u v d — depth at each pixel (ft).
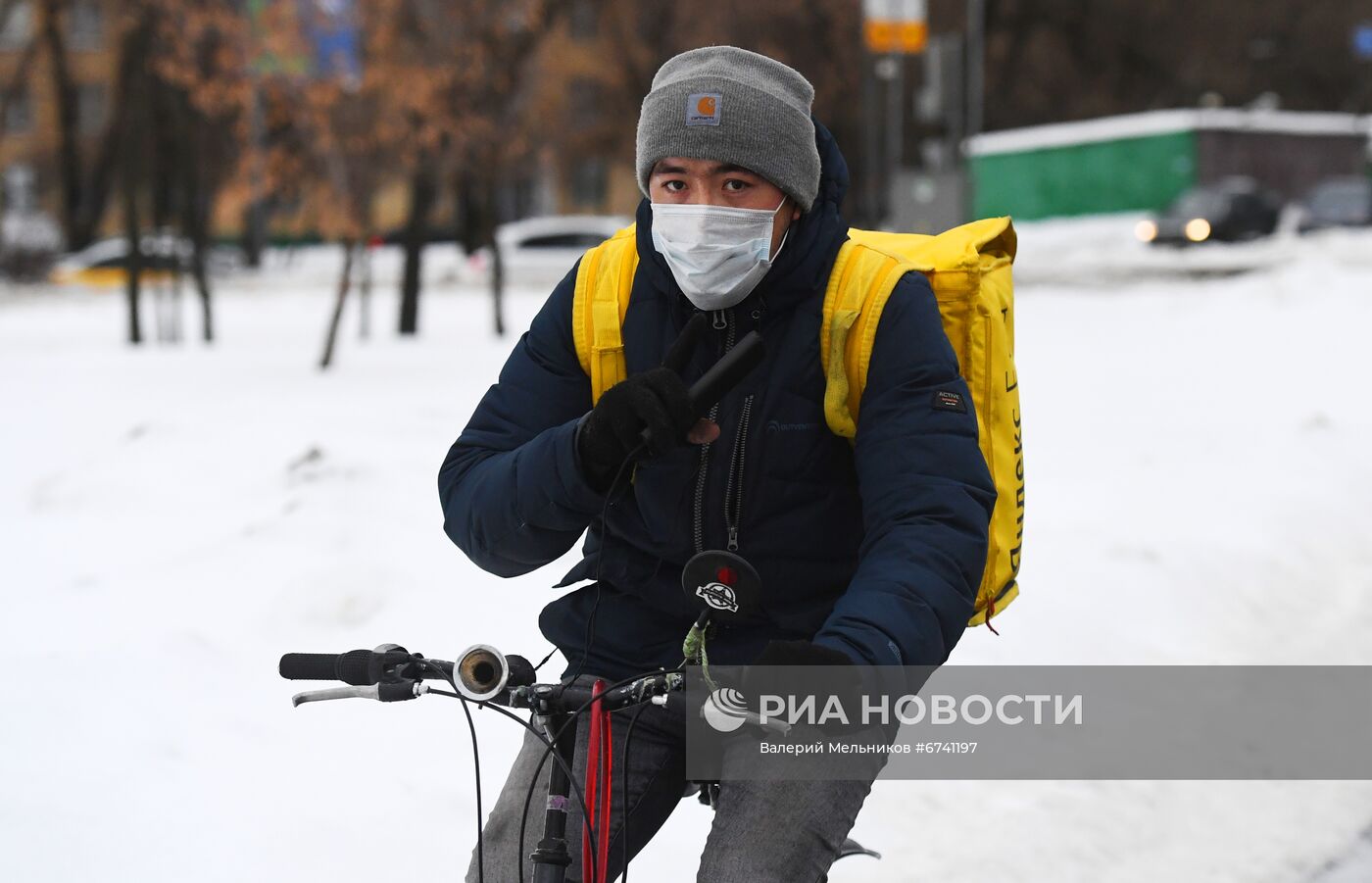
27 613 66.08
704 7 389.39
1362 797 53.98
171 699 55.57
